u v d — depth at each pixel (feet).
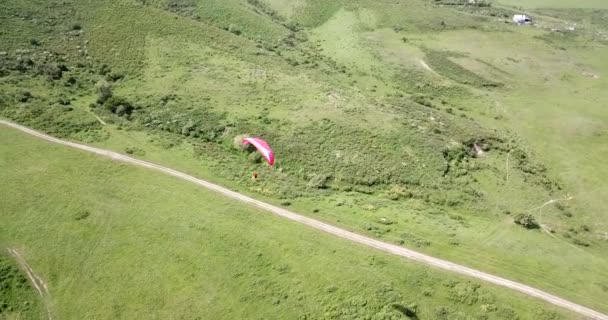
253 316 119.34
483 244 152.35
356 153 198.39
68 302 124.06
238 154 196.95
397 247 143.74
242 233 144.36
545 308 124.67
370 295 123.44
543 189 204.74
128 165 177.47
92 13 301.22
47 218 146.72
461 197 184.44
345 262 134.82
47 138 189.06
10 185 158.61
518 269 140.26
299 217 155.74
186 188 166.61
